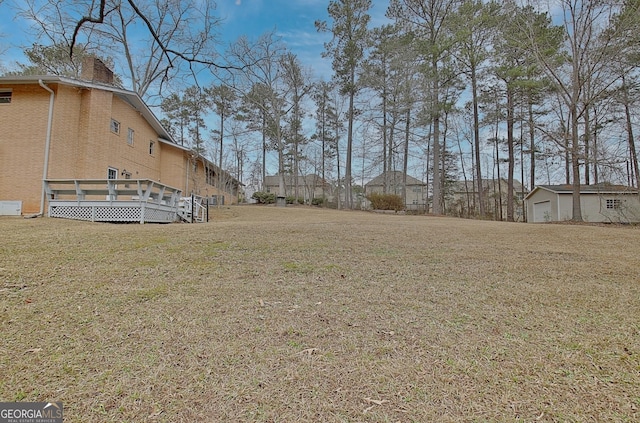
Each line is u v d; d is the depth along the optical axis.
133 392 1.72
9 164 10.35
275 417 1.55
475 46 17.42
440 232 7.70
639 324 2.63
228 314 2.72
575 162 13.98
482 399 1.69
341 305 2.97
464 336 2.40
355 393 1.73
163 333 2.37
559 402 1.67
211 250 4.91
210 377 1.86
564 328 2.55
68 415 1.55
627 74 12.76
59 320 2.53
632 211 16.56
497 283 3.73
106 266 3.98
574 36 13.08
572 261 4.91
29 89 10.59
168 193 11.69
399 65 20.25
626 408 1.61
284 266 4.21
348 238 6.32
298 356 2.09
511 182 20.36
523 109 18.92
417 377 1.88
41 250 4.53
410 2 18.83
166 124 27.28
